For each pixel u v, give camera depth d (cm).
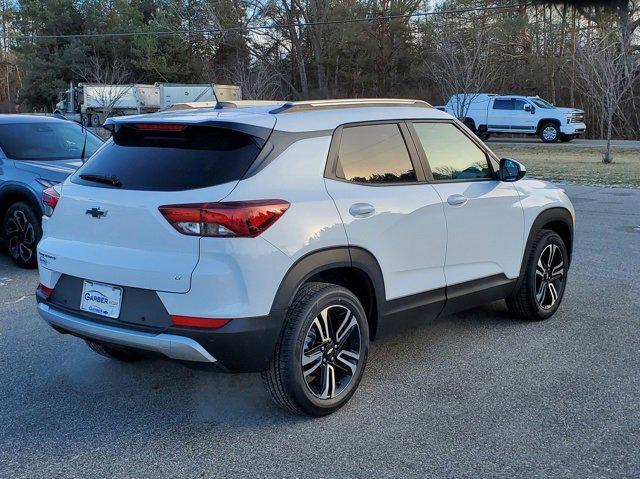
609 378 441
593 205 1291
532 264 540
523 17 3644
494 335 530
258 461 339
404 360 477
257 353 350
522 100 3070
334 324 389
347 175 400
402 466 332
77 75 4766
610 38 2891
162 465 337
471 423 378
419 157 452
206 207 338
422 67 4125
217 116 376
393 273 419
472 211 475
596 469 328
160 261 347
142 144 391
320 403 380
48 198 414
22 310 613
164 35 4544
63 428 379
